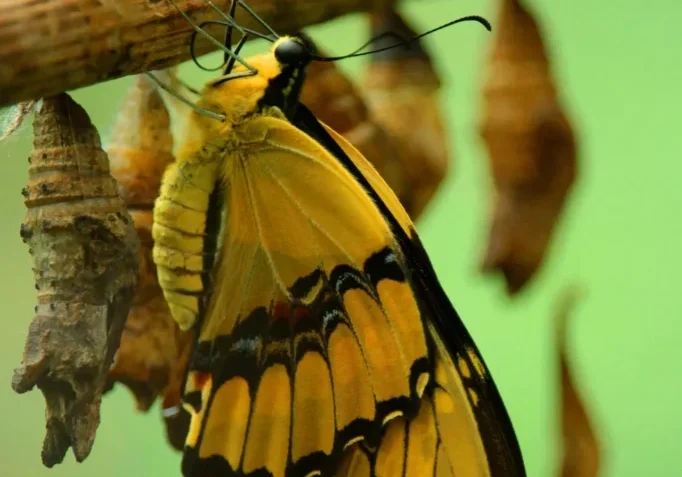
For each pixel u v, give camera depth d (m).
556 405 0.52
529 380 0.59
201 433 0.51
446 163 0.52
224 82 0.51
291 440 0.52
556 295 0.59
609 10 0.60
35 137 0.50
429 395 0.51
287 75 0.51
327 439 0.52
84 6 0.49
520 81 0.51
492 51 0.52
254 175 0.51
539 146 0.52
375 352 0.52
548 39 0.52
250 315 0.51
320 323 0.52
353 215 0.51
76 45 0.49
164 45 0.50
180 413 0.52
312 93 0.52
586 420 0.52
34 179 0.50
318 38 0.58
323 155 0.51
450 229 0.60
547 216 0.52
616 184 0.60
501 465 0.51
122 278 0.50
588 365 0.59
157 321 0.51
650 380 0.59
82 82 0.49
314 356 0.52
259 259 0.52
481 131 0.52
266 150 0.51
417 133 0.52
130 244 0.50
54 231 0.50
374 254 0.51
